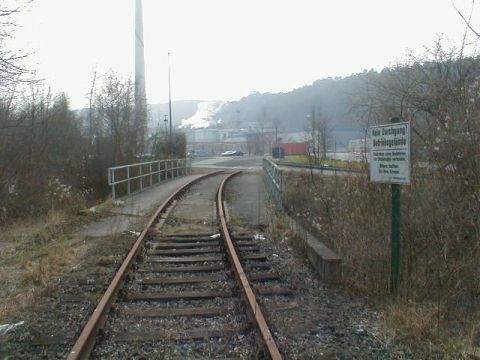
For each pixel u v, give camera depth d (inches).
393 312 211.6
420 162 308.5
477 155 272.5
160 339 193.8
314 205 468.1
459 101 312.3
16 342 194.5
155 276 291.0
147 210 565.9
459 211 264.1
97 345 188.9
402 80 467.2
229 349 184.4
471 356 173.6
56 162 844.0
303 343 189.6
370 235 283.1
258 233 422.6
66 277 290.4
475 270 237.3
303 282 275.1
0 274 299.0
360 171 346.0
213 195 749.9
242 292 243.8
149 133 1473.9
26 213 541.3
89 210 525.7
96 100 1175.6
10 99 675.4
